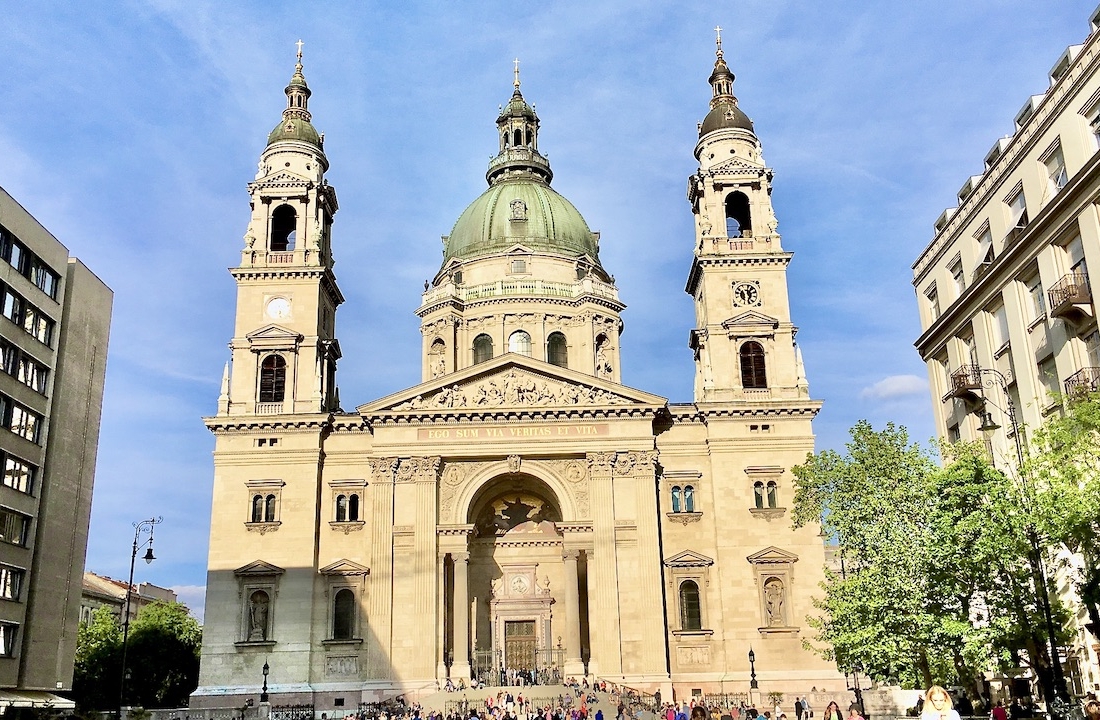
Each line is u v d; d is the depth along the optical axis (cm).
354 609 8288
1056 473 4712
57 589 7250
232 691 8031
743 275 9294
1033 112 5731
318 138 9925
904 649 5138
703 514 8562
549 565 9019
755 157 9806
